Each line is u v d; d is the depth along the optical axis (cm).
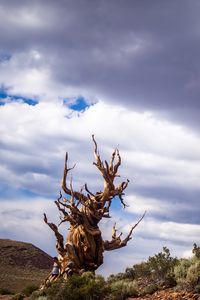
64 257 2994
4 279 6253
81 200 3098
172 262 1697
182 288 1458
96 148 3266
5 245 9500
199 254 1744
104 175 3189
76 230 3017
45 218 3098
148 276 1733
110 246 3192
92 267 2967
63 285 1855
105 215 3095
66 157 3175
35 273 7994
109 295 1609
